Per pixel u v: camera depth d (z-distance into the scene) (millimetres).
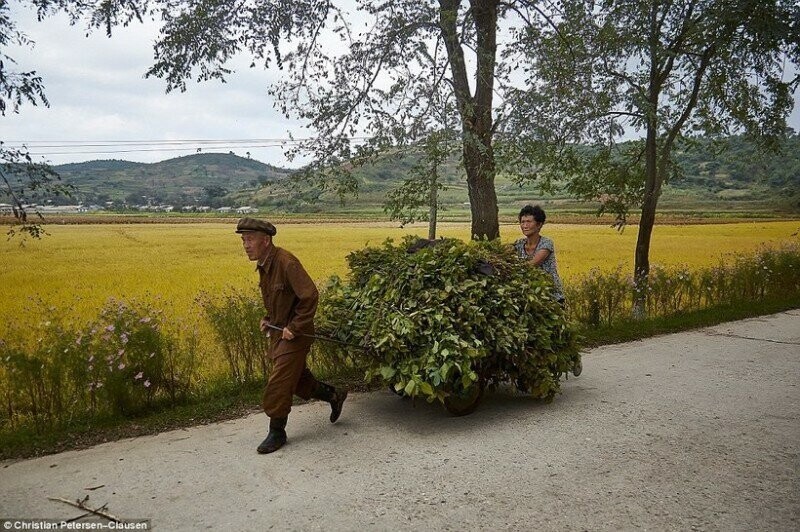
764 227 57094
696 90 11273
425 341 5039
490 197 9008
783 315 11484
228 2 8047
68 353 5094
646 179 11531
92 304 13250
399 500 3666
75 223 69312
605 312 10328
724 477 4020
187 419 5273
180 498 3682
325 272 20547
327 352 6613
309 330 4656
